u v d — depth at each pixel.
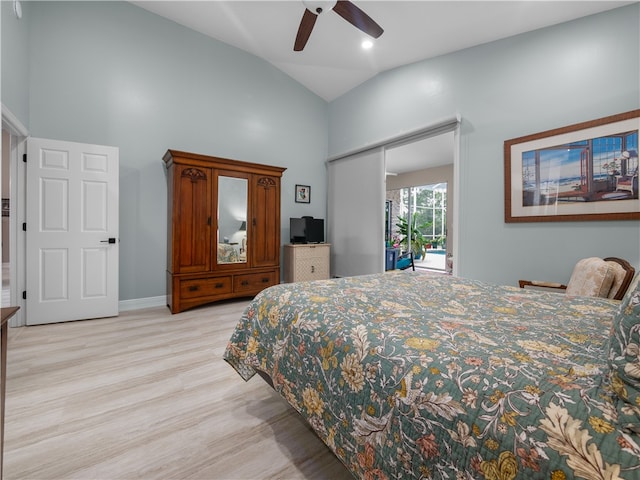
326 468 1.18
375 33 2.39
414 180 7.09
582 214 2.29
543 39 2.48
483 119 2.87
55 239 2.88
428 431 0.66
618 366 0.54
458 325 0.99
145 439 1.33
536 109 2.53
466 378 0.67
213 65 3.93
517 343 0.83
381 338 0.89
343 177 4.67
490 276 2.84
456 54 3.09
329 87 4.64
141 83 3.44
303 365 1.10
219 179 3.56
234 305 3.69
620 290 1.77
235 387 1.78
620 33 2.12
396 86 3.78
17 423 1.42
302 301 1.30
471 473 0.57
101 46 3.20
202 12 3.41
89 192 3.01
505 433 0.55
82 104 3.11
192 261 3.38
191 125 3.77
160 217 3.58
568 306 1.27
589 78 2.25
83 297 3.01
